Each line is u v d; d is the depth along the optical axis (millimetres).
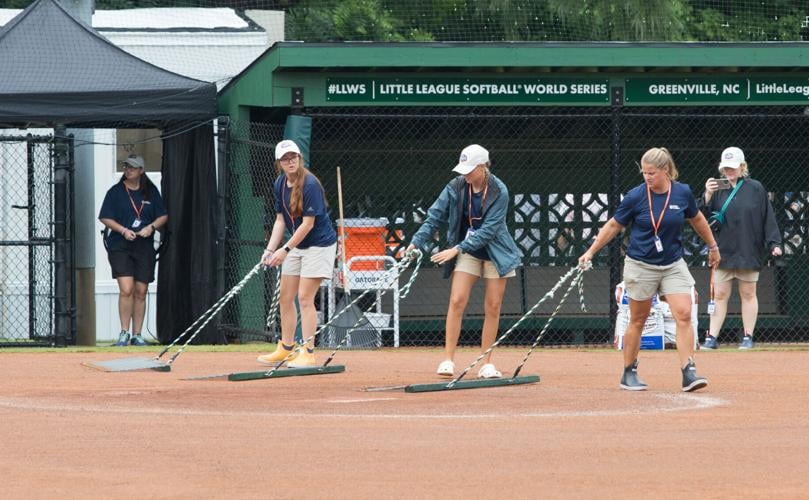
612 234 23984
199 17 45719
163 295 38344
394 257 42500
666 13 64062
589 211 43062
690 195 23516
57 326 36219
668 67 37625
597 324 42375
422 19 69000
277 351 28688
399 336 42031
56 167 36125
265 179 38094
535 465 16094
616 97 38156
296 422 19938
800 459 16625
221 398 23203
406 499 14047
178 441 17984
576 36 65125
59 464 16188
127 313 37156
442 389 24516
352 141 42500
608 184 43156
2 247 42062
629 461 16406
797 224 43625
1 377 27234
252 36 44062
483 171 24984
